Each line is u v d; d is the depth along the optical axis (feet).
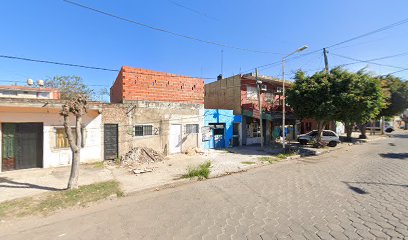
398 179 26.55
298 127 87.25
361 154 49.73
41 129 36.42
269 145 65.57
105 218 17.69
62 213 18.93
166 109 49.24
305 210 17.84
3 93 46.55
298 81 56.03
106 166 37.63
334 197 20.79
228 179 29.99
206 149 56.18
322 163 40.01
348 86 49.65
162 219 17.06
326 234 13.87
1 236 15.10
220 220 16.46
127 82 44.39
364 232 14.01
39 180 28.94
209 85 75.97
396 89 84.84
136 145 44.96
